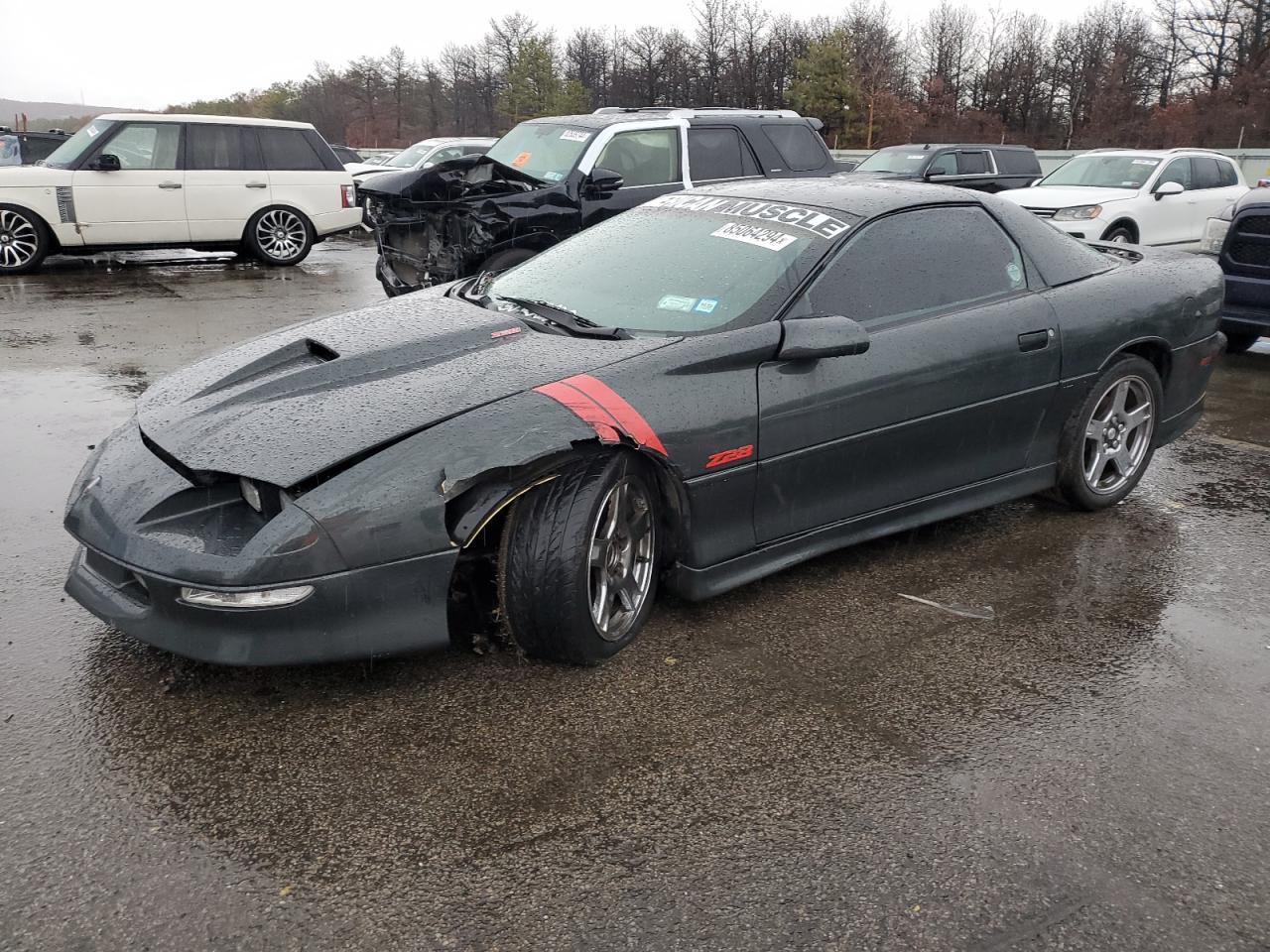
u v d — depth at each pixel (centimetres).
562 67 6944
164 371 652
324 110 7719
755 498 320
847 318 333
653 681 293
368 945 195
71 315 846
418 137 7469
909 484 363
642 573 308
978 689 294
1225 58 5488
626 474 290
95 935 196
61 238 1085
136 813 232
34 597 336
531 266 399
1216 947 200
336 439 267
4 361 669
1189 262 461
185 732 264
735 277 341
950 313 366
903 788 247
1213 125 4672
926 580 367
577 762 255
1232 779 253
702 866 219
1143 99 5572
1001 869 219
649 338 319
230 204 1168
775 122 896
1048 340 385
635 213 414
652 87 6600
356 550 254
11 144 2091
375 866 217
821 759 258
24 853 218
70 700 276
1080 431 409
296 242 1223
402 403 281
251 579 249
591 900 208
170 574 254
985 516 433
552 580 275
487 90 7419
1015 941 200
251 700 278
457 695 283
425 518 260
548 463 275
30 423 530
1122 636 328
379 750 258
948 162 1545
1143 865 222
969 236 385
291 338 344
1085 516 435
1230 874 220
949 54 6194
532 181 773
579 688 288
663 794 243
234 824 229
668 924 202
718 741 265
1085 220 1109
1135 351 431
